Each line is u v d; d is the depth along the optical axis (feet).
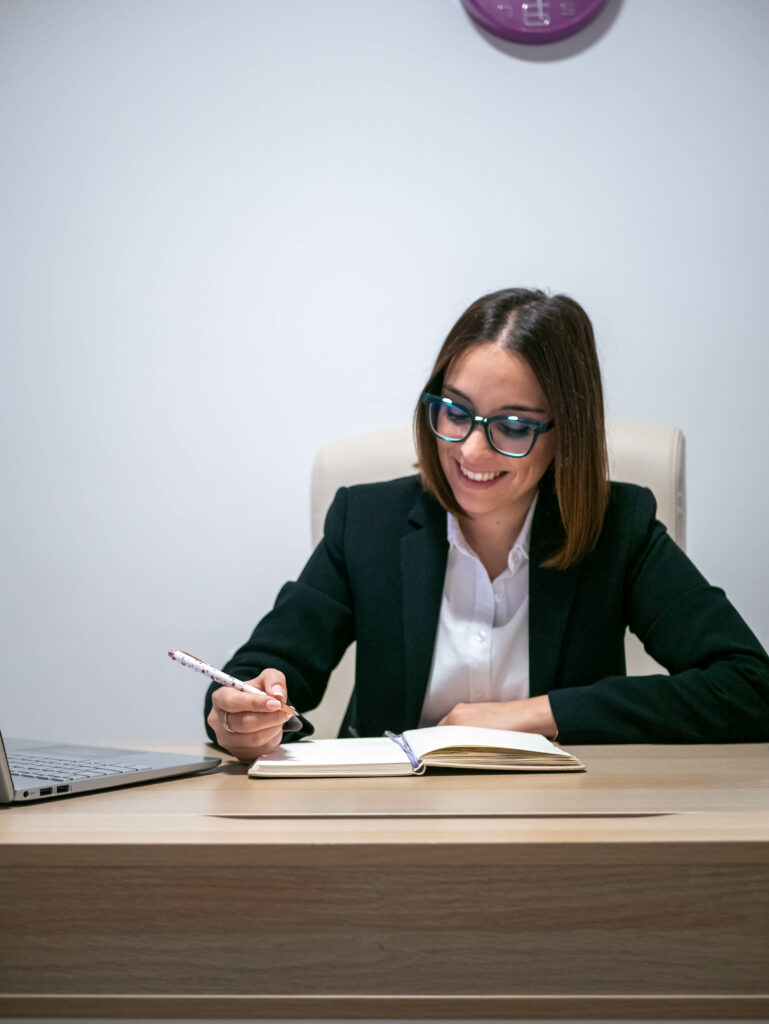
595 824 2.35
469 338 4.49
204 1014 2.15
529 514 4.83
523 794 2.77
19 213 8.78
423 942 2.15
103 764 3.21
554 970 2.15
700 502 8.38
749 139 8.39
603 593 4.74
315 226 8.65
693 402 8.41
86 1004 2.15
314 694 4.80
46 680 8.66
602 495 4.63
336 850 2.16
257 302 8.67
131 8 8.71
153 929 2.17
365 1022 2.14
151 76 8.73
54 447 8.72
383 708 4.83
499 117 8.54
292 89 8.66
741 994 2.13
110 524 8.68
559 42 8.48
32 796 2.69
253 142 8.69
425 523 4.95
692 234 8.41
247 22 8.68
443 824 2.36
